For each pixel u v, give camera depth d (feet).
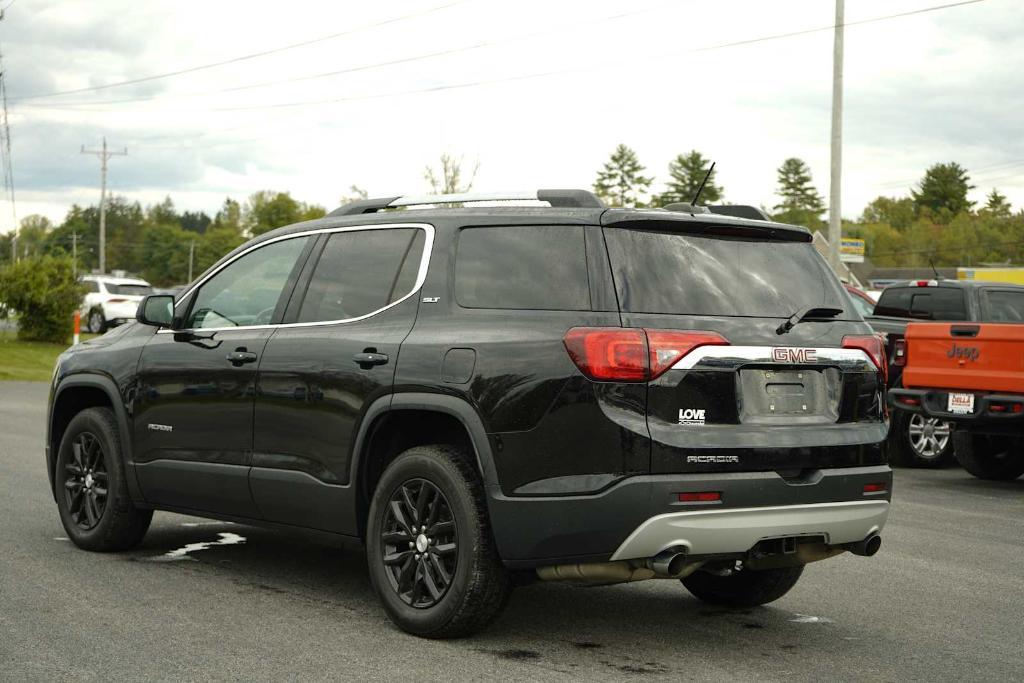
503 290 17.21
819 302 17.66
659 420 15.69
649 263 16.47
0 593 19.57
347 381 18.47
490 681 15.17
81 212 601.21
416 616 17.24
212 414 20.83
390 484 17.69
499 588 16.81
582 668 15.92
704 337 16.06
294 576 21.59
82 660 15.74
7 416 51.19
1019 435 36.22
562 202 17.54
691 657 16.70
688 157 325.42
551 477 15.94
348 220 20.02
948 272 367.45
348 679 15.12
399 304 18.39
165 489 21.91
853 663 16.67
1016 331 35.22
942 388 37.35
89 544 23.29
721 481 15.72
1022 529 28.91
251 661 15.87
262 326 20.53
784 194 416.26
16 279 106.73
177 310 22.27
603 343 15.74
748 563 16.56
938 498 34.53
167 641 16.81
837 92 86.28
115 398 22.77
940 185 513.04
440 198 18.98
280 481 19.52
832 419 17.16
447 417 17.46
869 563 24.29
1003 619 19.60
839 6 85.92
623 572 15.93
